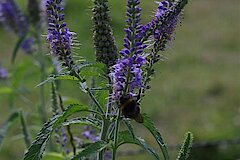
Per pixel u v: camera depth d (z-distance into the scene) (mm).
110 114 5156
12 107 10812
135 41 4816
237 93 20719
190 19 28344
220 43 25391
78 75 5199
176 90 20938
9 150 16047
